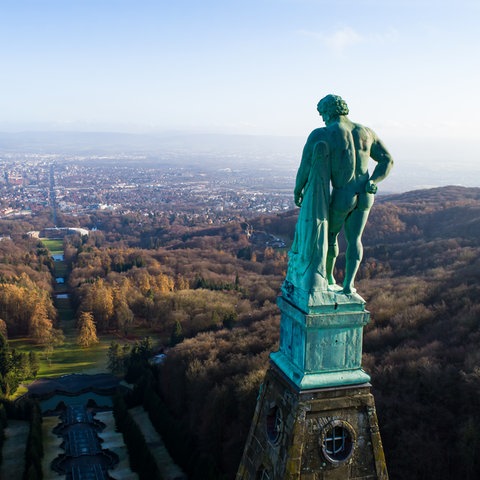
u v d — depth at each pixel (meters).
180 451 83.69
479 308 91.31
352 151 16.17
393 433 68.00
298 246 16.77
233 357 96.06
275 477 15.42
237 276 171.25
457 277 112.44
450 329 90.00
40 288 175.00
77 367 128.38
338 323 15.60
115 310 151.62
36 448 85.25
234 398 83.88
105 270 196.25
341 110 16.53
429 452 63.38
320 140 16.19
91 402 109.12
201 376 93.38
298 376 15.62
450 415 68.38
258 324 112.94
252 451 16.98
